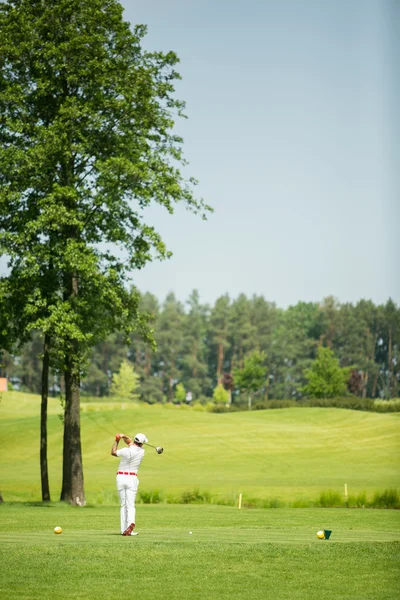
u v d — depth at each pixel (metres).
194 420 90.94
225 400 180.25
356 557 14.06
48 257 37.06
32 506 36.47
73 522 24.11
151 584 11.85
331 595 11.11
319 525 23.09
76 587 11.61
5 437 82.75
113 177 37.44
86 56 38.06
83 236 39.50
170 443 78.38
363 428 87.75
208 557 13.95
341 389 145.75
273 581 12.13
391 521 24.86
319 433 84.94
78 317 37.19
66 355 39.56
